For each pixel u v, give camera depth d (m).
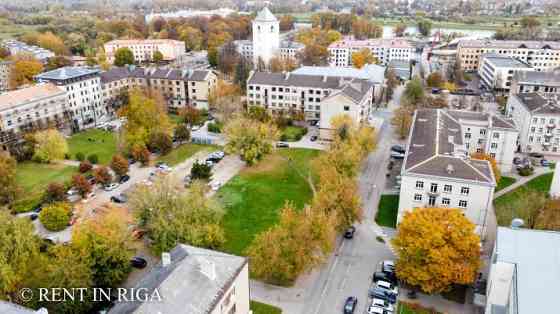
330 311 84.31
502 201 125.75
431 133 125.25
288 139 178.12
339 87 189.88
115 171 139.75
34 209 123.81
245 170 148.62
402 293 88.44
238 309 72.50
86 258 83.19
